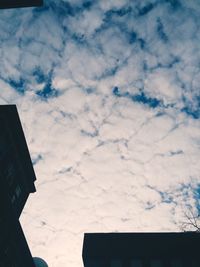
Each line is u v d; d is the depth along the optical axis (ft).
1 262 78.07
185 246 63.46
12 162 86.12
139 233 66.59
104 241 65.26
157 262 61.00
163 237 65.62
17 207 90.43
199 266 59.98
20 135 87.92
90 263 61.05
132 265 60.54
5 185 80.94
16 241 84.69
